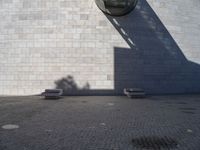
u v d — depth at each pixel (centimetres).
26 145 719
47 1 1741
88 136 806
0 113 1132
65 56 1736
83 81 1742
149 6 1859
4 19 1773
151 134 843
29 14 1750
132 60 1802
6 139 770
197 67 2050
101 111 1198
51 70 1736
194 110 1270
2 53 1766
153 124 972
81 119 1030
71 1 1742
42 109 1232
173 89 1933
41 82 1738
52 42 1736
